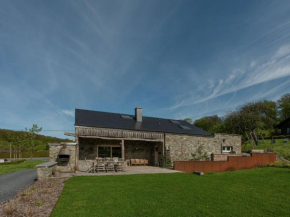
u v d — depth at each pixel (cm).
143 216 486
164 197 639
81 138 1574
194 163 1360
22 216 504
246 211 519
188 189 746
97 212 511
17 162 2711
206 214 498
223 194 675
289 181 898
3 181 1067
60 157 1352
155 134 1700
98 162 1278
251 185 820
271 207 550
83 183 854
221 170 1395
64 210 526
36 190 766
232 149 2006
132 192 700
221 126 3644
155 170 1321
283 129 3628
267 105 3853
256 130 3117
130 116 2036
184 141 1800
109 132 1548
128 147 1745
